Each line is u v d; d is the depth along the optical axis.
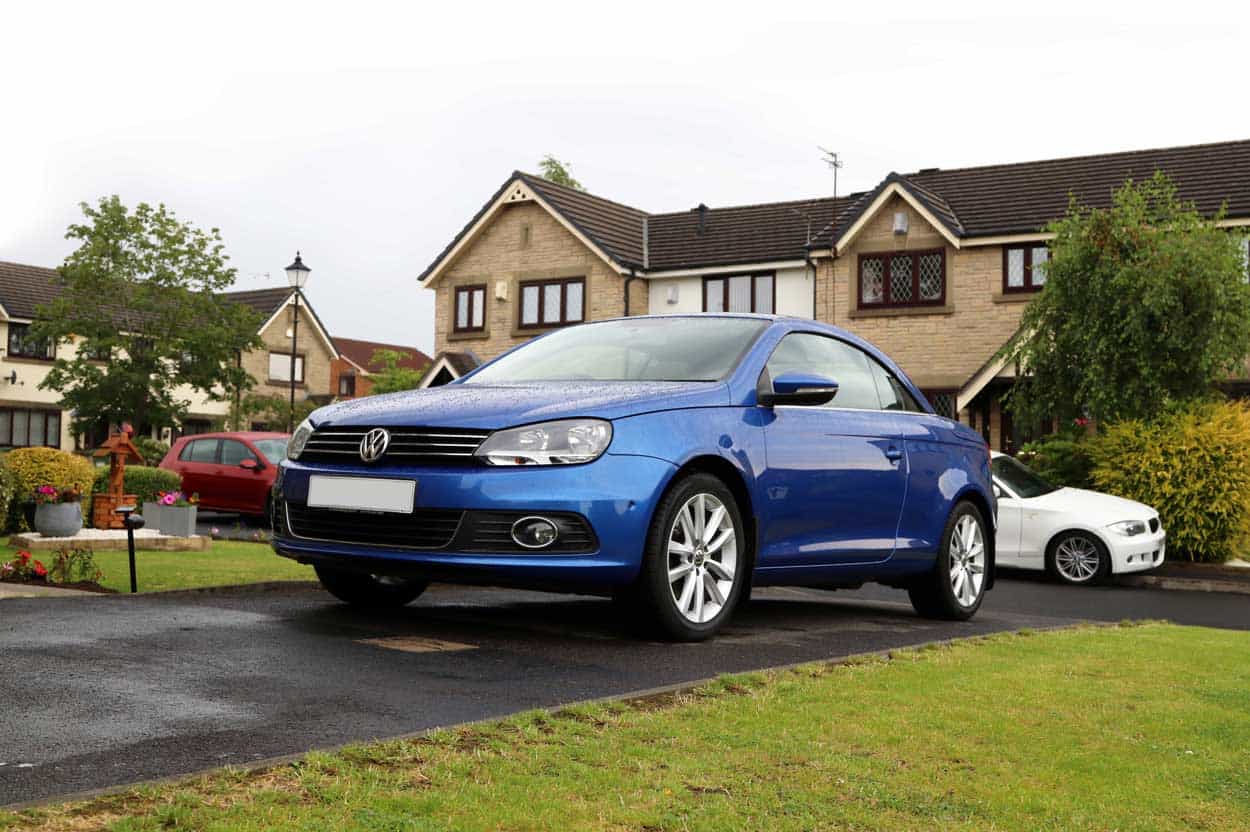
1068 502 14.34
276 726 3.95
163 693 4.37
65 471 13.81
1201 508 15.61
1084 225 17.59
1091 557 14.02
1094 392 17.02
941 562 7.75
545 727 4.01
